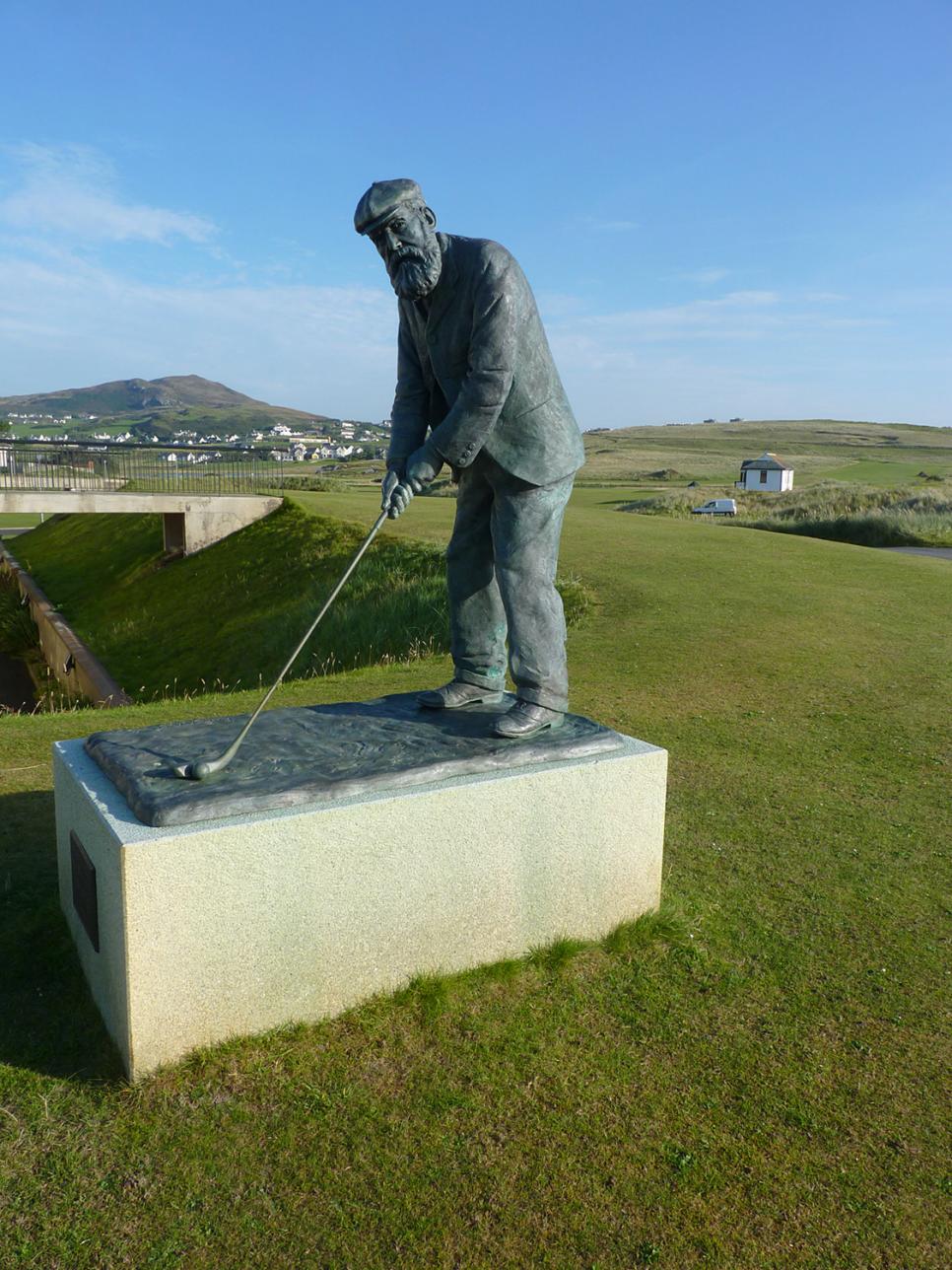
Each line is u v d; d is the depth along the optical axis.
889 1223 2.43
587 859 3.67
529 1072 2.97
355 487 36.06
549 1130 2.73
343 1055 3.01
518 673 3.74
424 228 3.37
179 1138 2.65
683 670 8.42
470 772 3.41
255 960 3.00
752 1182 2.56
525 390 3.51
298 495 24.89
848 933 3.90
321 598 13.76
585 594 11.70
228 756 3.22
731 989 3.46
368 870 3.16
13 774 5.63
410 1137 2.69
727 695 7.65
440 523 17.67
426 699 4.11
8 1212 2.40
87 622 18.78
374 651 11.24
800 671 8.38
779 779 5.73
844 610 11.02
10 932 3.68
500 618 4.15
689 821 5.05
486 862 3.41
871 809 5.28
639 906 3.86
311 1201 2.46
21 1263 2.26
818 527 26.09
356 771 3.22
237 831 2.89
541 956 3.56
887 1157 2.66
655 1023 3.25
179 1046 2.91
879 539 24.83
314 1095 2.83
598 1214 2.44
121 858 2.72
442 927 3.36
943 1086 2.96
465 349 3.51
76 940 3.55
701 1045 3.13
